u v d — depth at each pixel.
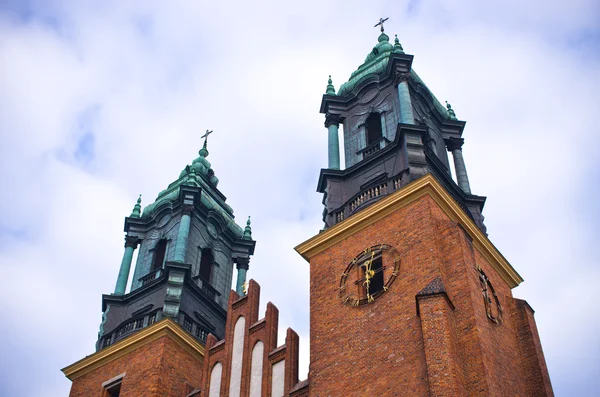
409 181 37.88
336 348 32.84
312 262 37.72
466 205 41.81
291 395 33.06
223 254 53.81
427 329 29.14
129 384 41.00
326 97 47.22
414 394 28.62
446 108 49.88
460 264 32.28
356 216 37.28
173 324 42.66
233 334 38.28
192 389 39.00
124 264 51.19
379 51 50.94
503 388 29.98
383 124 44.06
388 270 33.97
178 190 54.81
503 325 34.28
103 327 46.78
